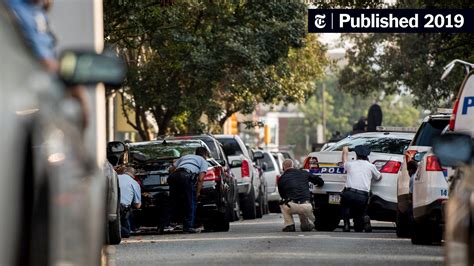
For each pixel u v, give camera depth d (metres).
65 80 12.13
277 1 78.88
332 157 49.59
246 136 190.88
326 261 31.62
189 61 76.12
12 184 10.95
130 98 87.50
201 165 50.25
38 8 12.47
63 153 12.32
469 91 29.77
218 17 76.62
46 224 11.76
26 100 11.48
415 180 36.31
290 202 49.69
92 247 13.99
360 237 43.28
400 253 34.69
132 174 48.00
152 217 50.88
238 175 70.31
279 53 79.44
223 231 52.03
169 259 33.38
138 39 81.38
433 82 105.25
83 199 13.27
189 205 50.06
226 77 79.88
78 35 15.05
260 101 106.50
